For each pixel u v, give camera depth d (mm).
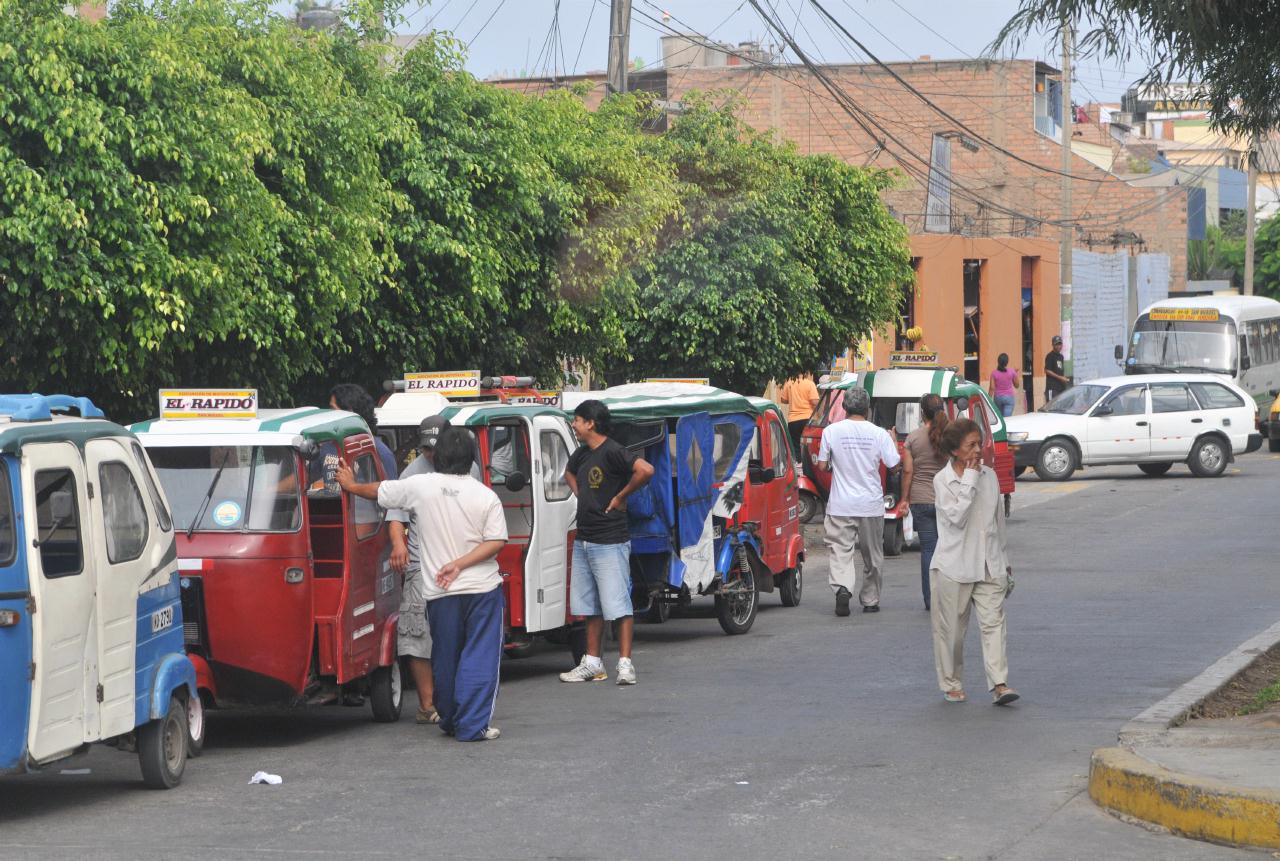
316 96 13297
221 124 11703
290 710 10703
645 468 11664
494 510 9781
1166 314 41156
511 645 11969
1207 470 30359
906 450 15359
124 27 11977
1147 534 21516
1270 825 6816
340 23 16000
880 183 24719
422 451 10828
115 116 11031
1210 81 10648
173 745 8570
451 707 9773
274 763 9180
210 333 11805
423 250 14688
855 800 7801
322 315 13336
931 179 47688
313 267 13016
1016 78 53000
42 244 10516
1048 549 20156
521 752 9250
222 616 9453
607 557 11680
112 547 8078
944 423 15156
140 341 11133
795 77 49938
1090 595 15844
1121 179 57188
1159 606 14938
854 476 15156
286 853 6926
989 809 7602
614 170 17594
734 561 14297
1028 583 16938
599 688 11633
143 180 11281
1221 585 16344
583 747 9328
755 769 8562
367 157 13680
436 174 14867
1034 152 53125
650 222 17953
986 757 8766
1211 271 70438
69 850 7031
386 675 10648
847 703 10570
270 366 13227
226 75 12906
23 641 7297
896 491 20406
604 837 7137
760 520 15086
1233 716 9703
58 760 7562
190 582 9445
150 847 7066
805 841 7023
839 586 15164
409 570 10500
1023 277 48875
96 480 8008
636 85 50344
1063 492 28141
